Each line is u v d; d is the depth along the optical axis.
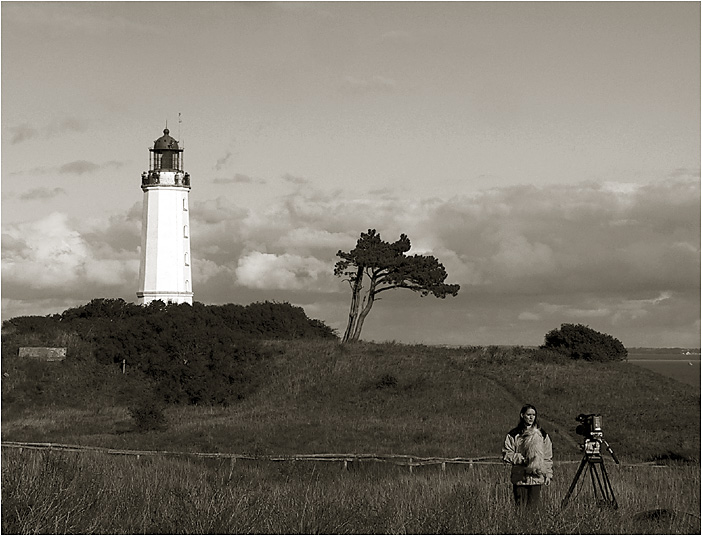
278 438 45.12
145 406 49.84
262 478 29.52
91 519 15.31
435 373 62.56
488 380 61.19
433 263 84.75
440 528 15.26
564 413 52.94
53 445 37.84
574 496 18.69
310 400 58.66
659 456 38.59
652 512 17.09
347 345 72.38
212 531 15.05
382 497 18.62
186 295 95.19
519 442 17.45
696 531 16.02
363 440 44.69
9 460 21.03
